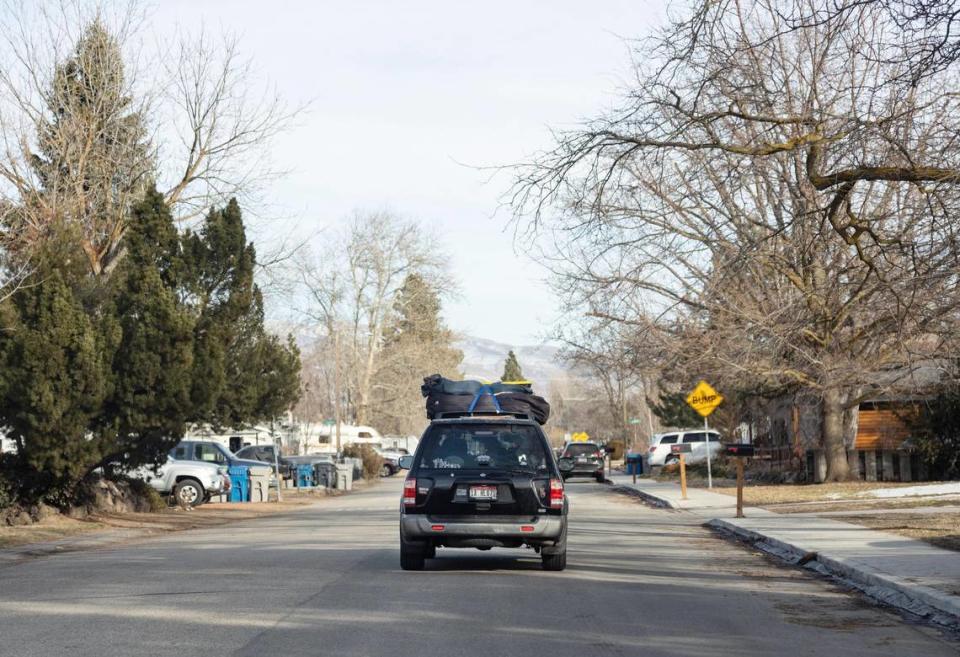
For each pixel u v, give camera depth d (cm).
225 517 3991
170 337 3278
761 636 1296
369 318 10056
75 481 3338
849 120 1855
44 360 3012
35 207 4000
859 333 3875
